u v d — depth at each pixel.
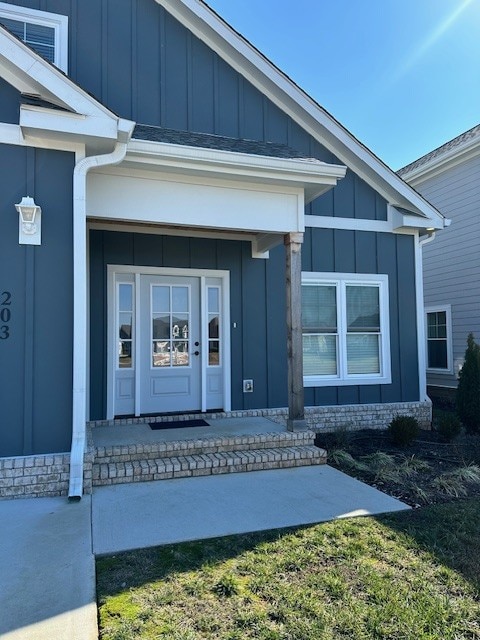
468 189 11.09
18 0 5.93
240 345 7.32
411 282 8.35
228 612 2.52
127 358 6.93
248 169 5.28
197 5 6.66
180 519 3.81
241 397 7.28
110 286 6.75
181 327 7.21
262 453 5.38
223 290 7.33
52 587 2.76
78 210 4.56
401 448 6.42
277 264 7.57
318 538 3.46
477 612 2.53
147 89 6.57
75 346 4.49
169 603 2.60
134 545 3.33
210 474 5.04
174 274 7.08
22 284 4.46
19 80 4.50
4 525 3.67
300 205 5.82
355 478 5.02
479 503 4.32
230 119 7.05
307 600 2.62
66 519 3.79
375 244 8.11
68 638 2.29
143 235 6.94
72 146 4.59
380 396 8.02
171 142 5.15
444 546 3.36
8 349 4.40
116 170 5.09
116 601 2.61
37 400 4.44
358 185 8.03
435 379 12.16
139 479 4.78
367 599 2.65
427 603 2.60
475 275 10.91
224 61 7.07
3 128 4.45
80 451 4.36
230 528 3.64
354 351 7.99
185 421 6.70
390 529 3.64
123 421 6.54
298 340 5.89
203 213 5.41
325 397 7.69
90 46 6.30
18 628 2.37
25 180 4.50
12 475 4.27
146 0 6.63
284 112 7.48
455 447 6.44
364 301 8.08
